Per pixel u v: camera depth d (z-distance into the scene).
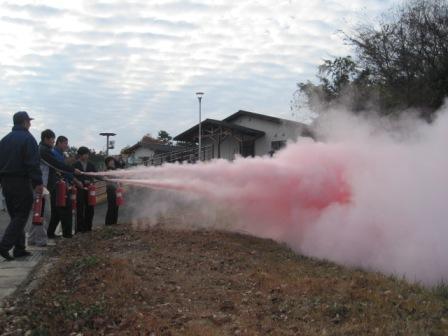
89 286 6.35
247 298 6.18
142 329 5.09
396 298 6.10
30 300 5.96
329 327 5.23
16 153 7.89
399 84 21.30
